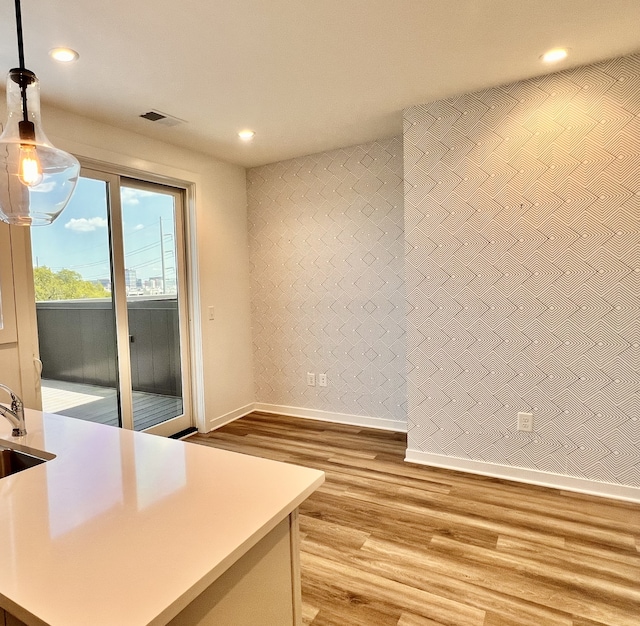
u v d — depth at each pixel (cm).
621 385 253
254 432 389
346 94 276
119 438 156
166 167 351
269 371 450
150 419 359
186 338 391
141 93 262
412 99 287
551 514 239
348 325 403
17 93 127
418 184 301
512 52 231
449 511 245
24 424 163
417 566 198
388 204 375
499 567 195
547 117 261
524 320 276
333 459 324
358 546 214
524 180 270
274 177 429
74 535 91
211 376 399
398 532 225
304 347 427
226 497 108
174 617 77
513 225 275
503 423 286
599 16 199
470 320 292
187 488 113
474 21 200
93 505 104
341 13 191
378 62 237
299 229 420
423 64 241
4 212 136
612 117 245
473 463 297
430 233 300
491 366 288
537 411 276
